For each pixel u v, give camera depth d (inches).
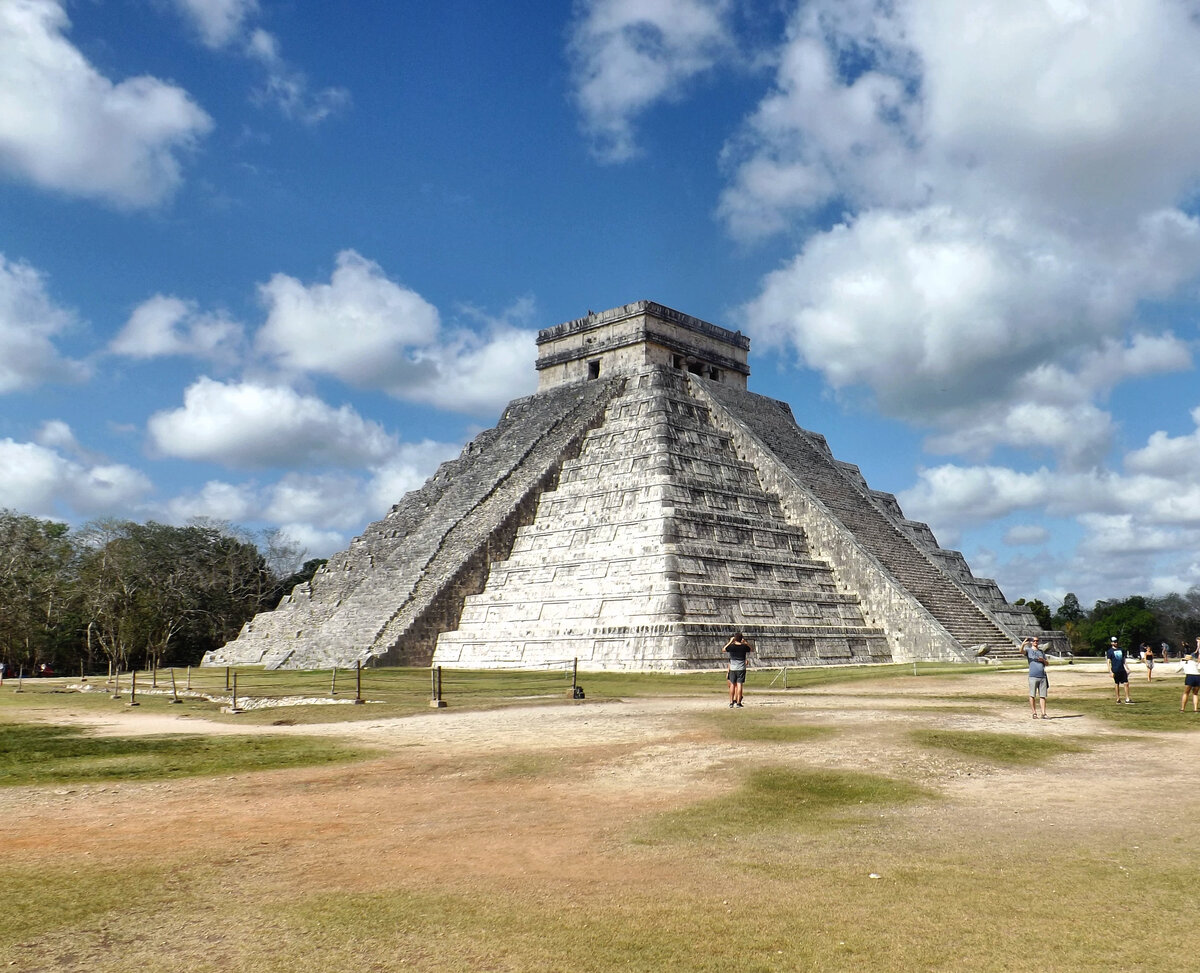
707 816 484.4
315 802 540.7
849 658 1898.4
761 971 291.1
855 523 2208.4
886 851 417.7
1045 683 856.9
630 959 301.3
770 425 2514.8
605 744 711.7
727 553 1887.3
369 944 316.8
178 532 3376.0
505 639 1900.8
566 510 2112.5
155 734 860.6
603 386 2504.9
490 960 302.4
